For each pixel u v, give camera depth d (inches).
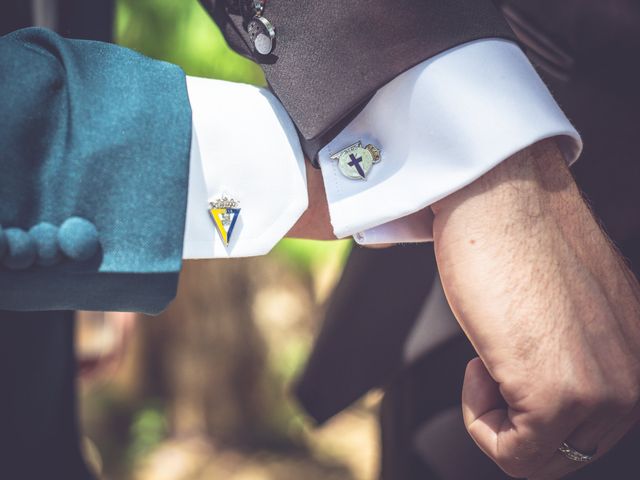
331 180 20.4
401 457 32.3
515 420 19.3
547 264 19.0
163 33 49.9
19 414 27.3
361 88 19.8
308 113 20.1
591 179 26.4
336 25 20.2
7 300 18.8
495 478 29.8
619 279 19.6
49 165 18.6
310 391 34.4
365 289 32.9
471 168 19.1
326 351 33.8
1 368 26.8
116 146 18.8
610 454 26.7
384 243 20.9
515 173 19.3
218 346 68.2
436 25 19.8
